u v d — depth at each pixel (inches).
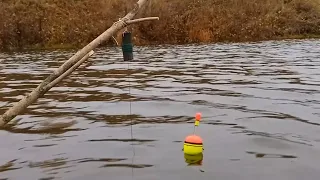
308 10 1285.7
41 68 546.0
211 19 1156.5
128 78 420.8
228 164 164.7
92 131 217.2
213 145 189.9
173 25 1112.2
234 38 1145.4
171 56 692.7
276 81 381.4
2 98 322.0
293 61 572.1
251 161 168.1
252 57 646.5
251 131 212.2
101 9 1132.5
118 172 157.8
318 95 307.4
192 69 493.0
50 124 233.9
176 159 171.0
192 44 1023.6
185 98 301.9
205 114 250.4
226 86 355.9
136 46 987.9
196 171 157.0
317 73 435.8
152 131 214.2
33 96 150.5
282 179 149.0
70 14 1109.7
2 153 184.9
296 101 285.9
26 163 171.0
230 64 545.6
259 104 277.1
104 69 507.5
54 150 186.9
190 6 1169.4
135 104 283.6
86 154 179.8
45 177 154.9
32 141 202.1
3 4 1061.8
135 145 190.9
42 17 1069.8
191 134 207.6
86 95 322.0
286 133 208.2
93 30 1079.6
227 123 228.7
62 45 1040.2
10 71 512.7
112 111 263.3
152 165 164.2
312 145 188.9
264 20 1198.9
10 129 225.3
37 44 1026.1
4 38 990.4
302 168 159.9
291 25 1226.6
